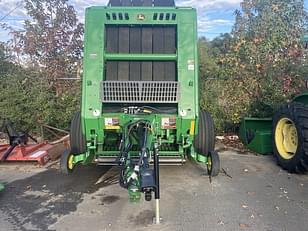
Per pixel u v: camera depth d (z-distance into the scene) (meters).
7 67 9.61
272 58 8.82
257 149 7.51
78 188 5.27
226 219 4.11
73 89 8.95
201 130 5.56
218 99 9.32
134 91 5.00
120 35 5.28
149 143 4.36
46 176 5.88
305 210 4.39
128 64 5.26
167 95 5.02
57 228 3.91
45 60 9.22
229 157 7.24
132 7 5.22
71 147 5.52
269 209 4.42
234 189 5.18
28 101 8.67
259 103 8.86
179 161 5.09
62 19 9.25
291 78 8.71
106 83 5.00
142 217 4.19
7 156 6.31
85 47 5.11
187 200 4.72
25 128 8.79
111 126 4.95
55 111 8.73
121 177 4.04
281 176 5.86
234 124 9.22
